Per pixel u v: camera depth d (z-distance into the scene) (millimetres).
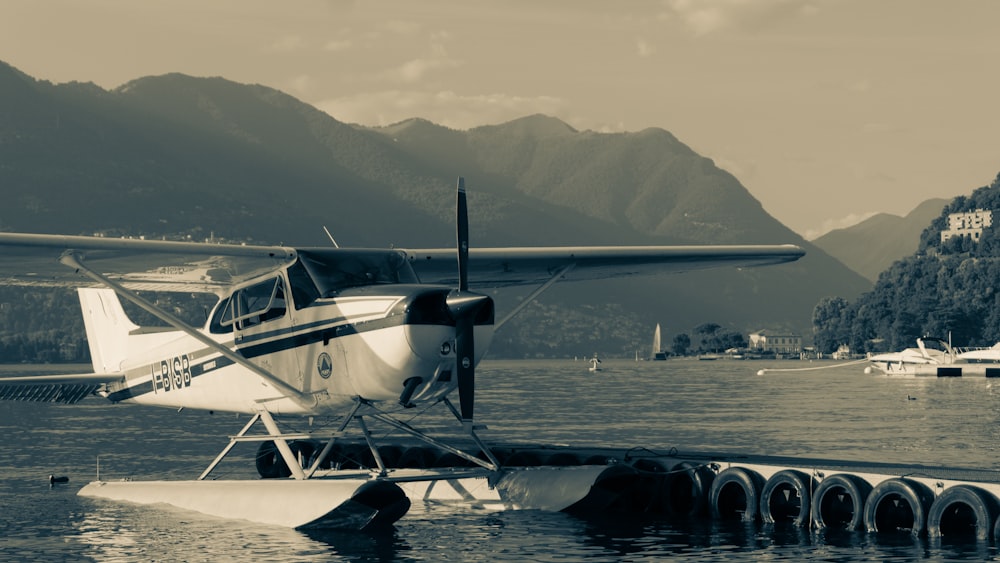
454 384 46469
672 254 57375
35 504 56250
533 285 62281
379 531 47906
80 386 63406
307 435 50188
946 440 92438
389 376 45125
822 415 130875
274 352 50125
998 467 69375
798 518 48250
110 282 47906
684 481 53125
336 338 46812
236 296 52750
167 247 46562
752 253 58875
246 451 85750
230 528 48500
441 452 64250
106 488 58500
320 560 41094
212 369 54906
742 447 85375
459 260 46375
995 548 41188
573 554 42062
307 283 48594
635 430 105312
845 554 40906
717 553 41875
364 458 68625
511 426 111500
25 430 110500
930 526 43781
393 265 49562
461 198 46375
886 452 81062
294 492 49094
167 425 118562
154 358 59625
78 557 42031
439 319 44750
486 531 47781
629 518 51656
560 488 53344
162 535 46781
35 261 48062
